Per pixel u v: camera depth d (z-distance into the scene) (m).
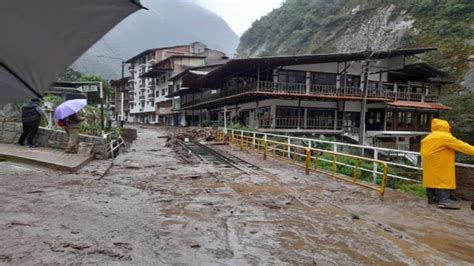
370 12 70.19
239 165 14.88
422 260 5.08
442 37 56.62
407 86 41.47
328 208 7.96
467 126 38.81
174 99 61.69
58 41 2.04
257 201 8.51
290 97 33.00
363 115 28.09
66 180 9.92
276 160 16.84
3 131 14.84
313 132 34.84
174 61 63.56
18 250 4.97
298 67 34.25
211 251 5.29
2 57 2.11
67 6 1.80
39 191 8.52
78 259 4.77
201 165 14.74
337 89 34.75
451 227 6.56
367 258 5.13
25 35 1.94
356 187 10.38
